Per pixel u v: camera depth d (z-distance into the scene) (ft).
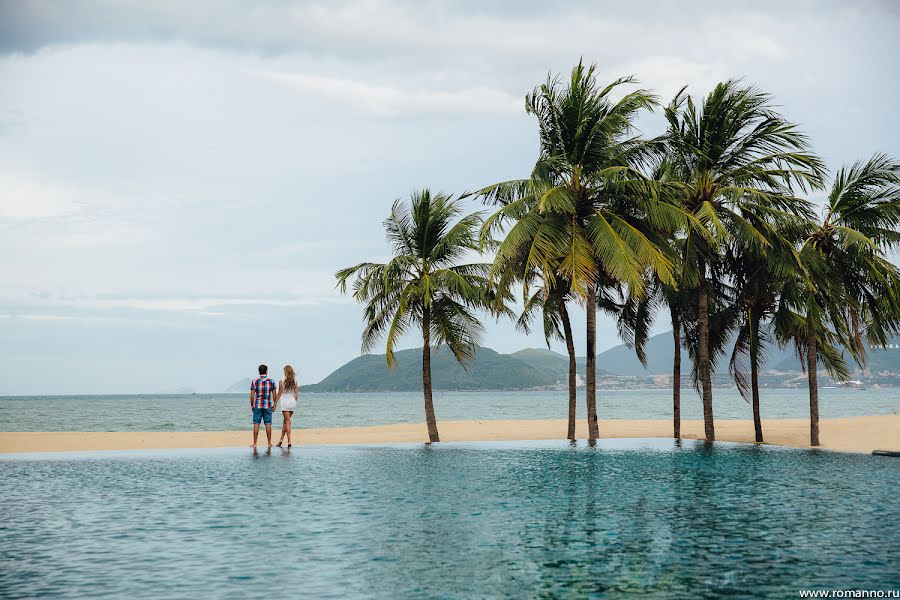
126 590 22.93
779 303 90.22
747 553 27.89
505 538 30.71
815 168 83.66
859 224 84.48
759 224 84.17
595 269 82.12
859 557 27.22
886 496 42.65
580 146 87.04
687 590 23.03
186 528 32.89
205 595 22.40
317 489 46.03
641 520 34.94
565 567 25.84
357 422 233.55
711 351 99.09
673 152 88.48
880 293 83.87
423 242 94.73
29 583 23.72
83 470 58.34
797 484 48.37
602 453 73.51
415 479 51.34
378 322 96.43
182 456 71.00
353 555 27.63
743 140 86.79
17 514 36.73
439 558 27.20
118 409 408.67
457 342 95.40
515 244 82.07
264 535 31.30
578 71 87.56
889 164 81.66
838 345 93.15
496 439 104.47
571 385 94.79
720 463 63.00
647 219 87.25
